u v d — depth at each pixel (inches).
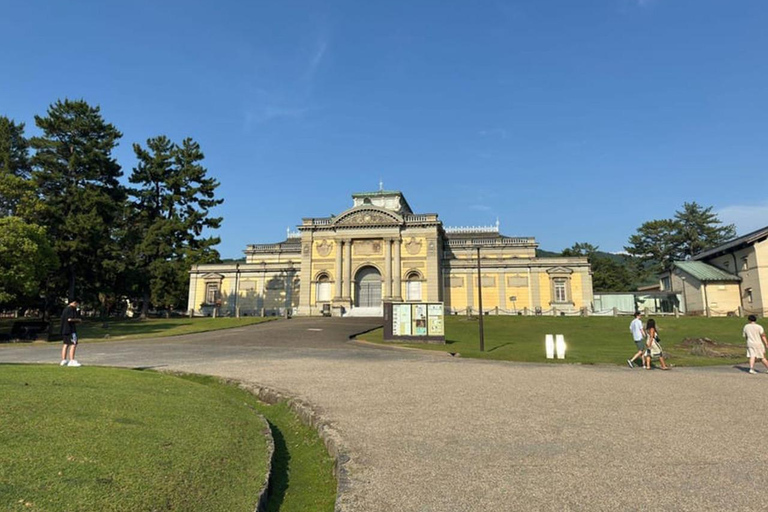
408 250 2460.6
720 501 228.8
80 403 362.0
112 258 2113.7
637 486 247.3
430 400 460.4
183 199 2559.1
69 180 1931.6
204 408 402.0
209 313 2714.1
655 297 2417.6
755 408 424.8
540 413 405.7
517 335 1416.1
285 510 261.7
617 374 639.8
